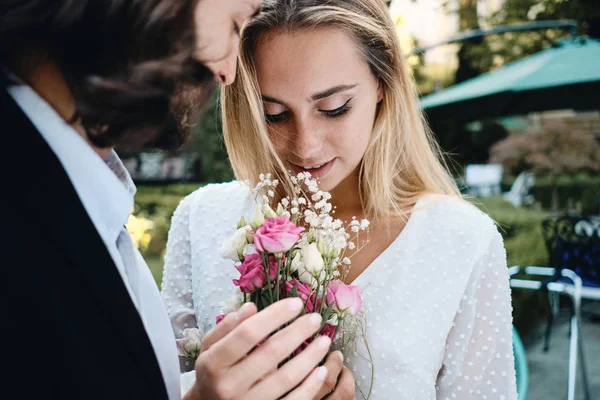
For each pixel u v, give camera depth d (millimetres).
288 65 1022
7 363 562
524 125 13195
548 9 6523
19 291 567
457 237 1183
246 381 738
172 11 626
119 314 632
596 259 3746
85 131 694
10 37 604
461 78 9930
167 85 641
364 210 1237
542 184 11516
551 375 4098
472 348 1192
